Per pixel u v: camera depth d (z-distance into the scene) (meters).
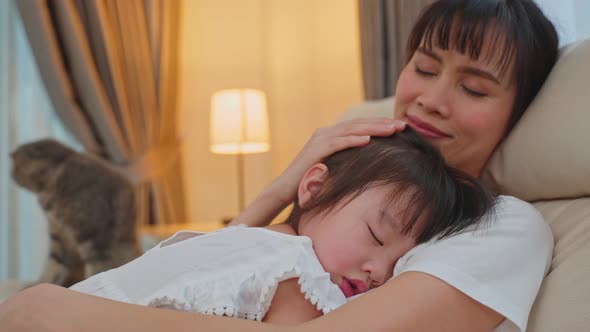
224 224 3.03
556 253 0.80
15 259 3.09
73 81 3.02
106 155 3.17
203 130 3.62
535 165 0.92
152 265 0.74
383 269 0.79
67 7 2.90
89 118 3.07
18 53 3.09
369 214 0.81
